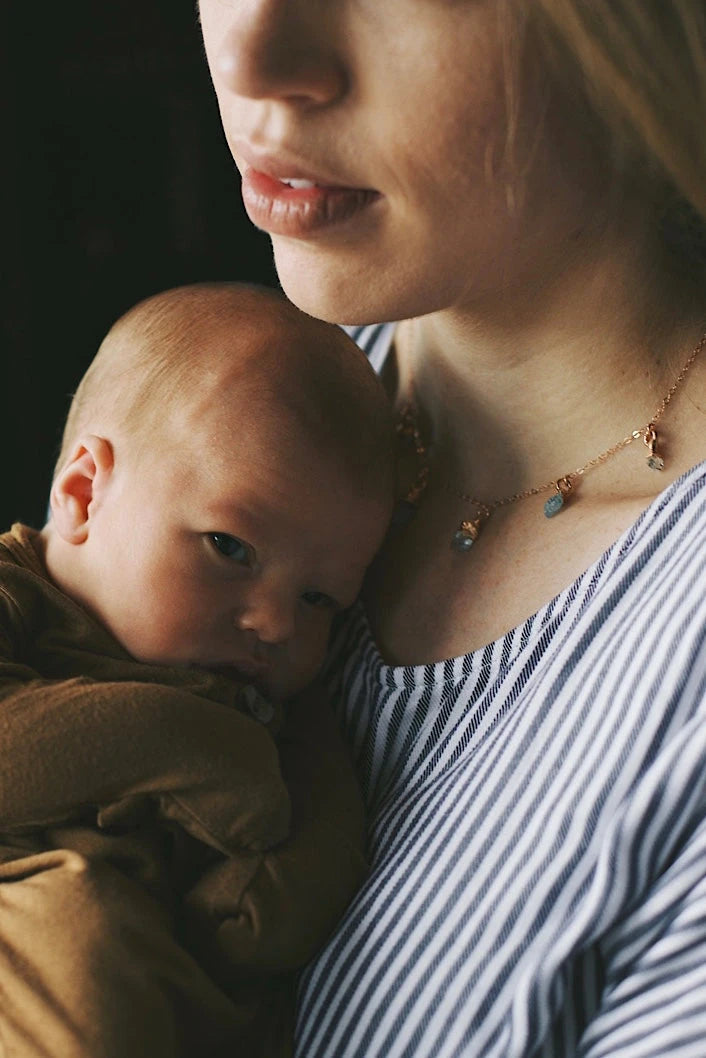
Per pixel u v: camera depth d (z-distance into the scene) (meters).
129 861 0.75
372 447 0.84
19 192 2.54
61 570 0.87
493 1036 0.62
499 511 0.81
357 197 0.67
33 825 0.75
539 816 0.64
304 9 0.62
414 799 0.74
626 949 0.61
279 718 0.84
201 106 2.59
